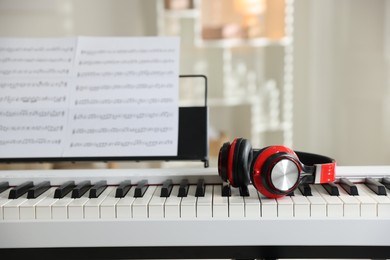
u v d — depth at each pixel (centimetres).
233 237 120
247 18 537
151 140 144
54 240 122
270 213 120
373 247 121
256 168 122
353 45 536
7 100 149
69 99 148
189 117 147
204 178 141
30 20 510
